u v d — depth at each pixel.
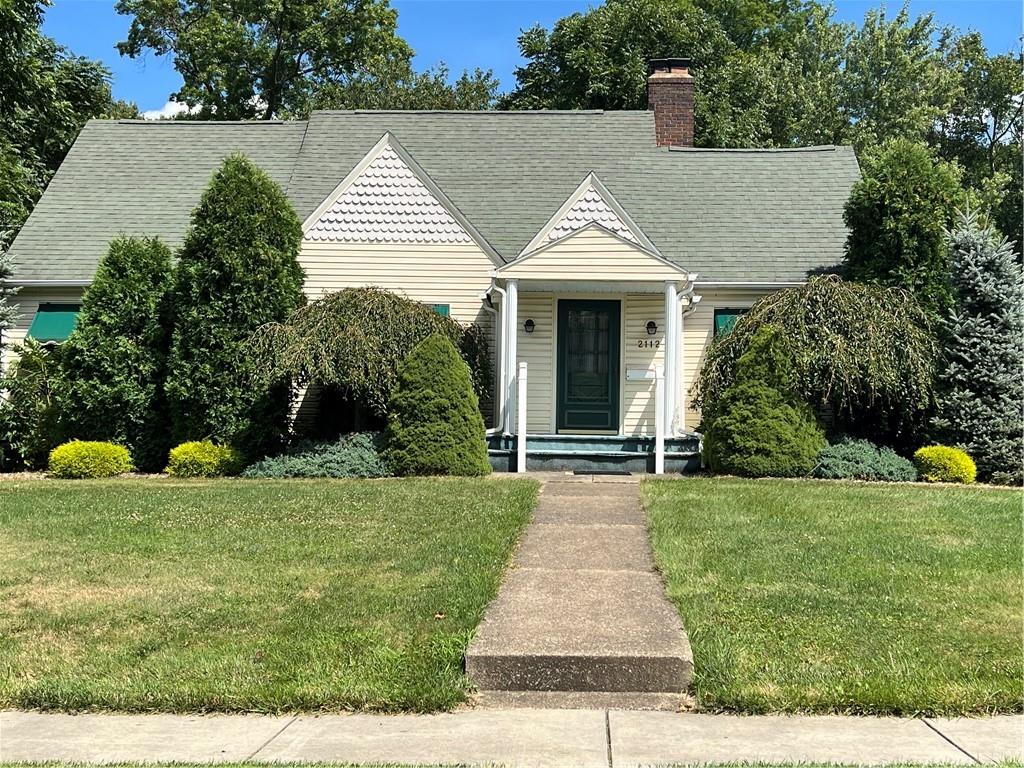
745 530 8.88
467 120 19.78
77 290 17.22
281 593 6.92
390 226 16.47
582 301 16.59
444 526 9.13
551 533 8.93
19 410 15.62
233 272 14.34
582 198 16.44
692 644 5.75
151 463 15.12
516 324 15.50
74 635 6.14
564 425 16.56
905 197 14.80
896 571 7.38
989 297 14.19
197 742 4.69
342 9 35.59
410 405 13.61
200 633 6.12
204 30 34.81
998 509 10.06
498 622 6.04
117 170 19.41
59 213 18.33
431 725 4.93
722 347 14.53
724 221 17.72
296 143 19.95
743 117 31.44
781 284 16.34
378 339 14.02
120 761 4.43
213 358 14.32
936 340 14.23
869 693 5.07
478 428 13.80
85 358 14.80
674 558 7.74
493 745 4.64
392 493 11.26
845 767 4.31
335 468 13.52
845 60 37.50
